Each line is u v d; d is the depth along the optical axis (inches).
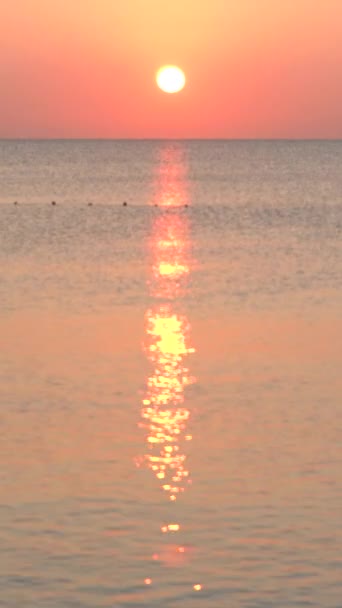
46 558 2090.3
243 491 2460.6
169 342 4306.1
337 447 2807.6
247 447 2810.0
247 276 6565.0
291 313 5073.8
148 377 3654.0
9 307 5280.5
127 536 2197.3
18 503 2378.2
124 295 5718.5
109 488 2479.1
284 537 2187.5
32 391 3444.9
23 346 4210.1
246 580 1999.3
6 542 2164.1
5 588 1964.8
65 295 5713.6
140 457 2716.5
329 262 7362.2
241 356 4020.7
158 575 2017.7
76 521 2269.9
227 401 3326.8
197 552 2118.6
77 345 4229.8
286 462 2674.7
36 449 2783.0
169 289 5969.5
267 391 3449.8
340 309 5201.8
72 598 1927.9
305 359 3954.2
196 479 2544.3
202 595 1939.0
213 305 5364.2
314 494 2438.5
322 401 3319.4
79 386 3511.3
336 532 2217.0
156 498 2410.2
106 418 3110.2
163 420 3083.2
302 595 1939.0
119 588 1966.0
